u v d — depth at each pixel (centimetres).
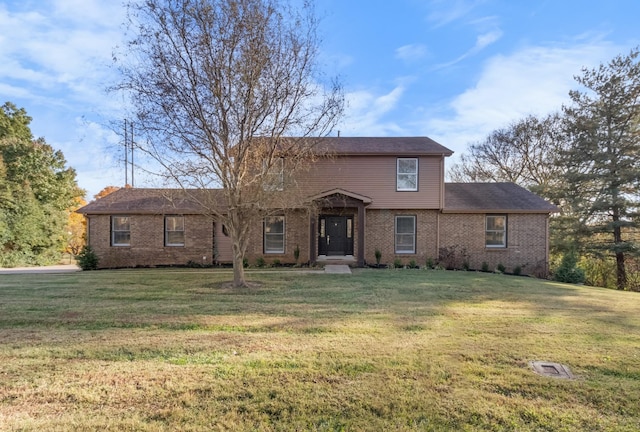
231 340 480
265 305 705
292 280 1046
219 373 369
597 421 288
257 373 370
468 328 548
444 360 411
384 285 958
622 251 1725
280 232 1553
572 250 1527
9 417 283
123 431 267
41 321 577
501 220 1514
